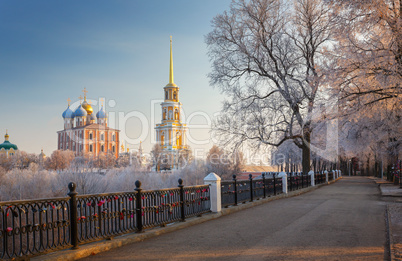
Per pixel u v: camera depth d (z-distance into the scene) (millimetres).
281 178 24000
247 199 17578
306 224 11539
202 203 13266
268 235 9734
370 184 42125
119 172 53188
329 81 16188
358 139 28469
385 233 9945
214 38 31438
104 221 8602
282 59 30203
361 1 14125
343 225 11320
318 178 38219
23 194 38250
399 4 14781
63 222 7496
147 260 7266
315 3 29391
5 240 6277
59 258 6977
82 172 41188
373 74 14984
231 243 8781
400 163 31391
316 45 29641
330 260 7098
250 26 30344
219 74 31531
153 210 10391
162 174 60344
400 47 14352
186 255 7641
